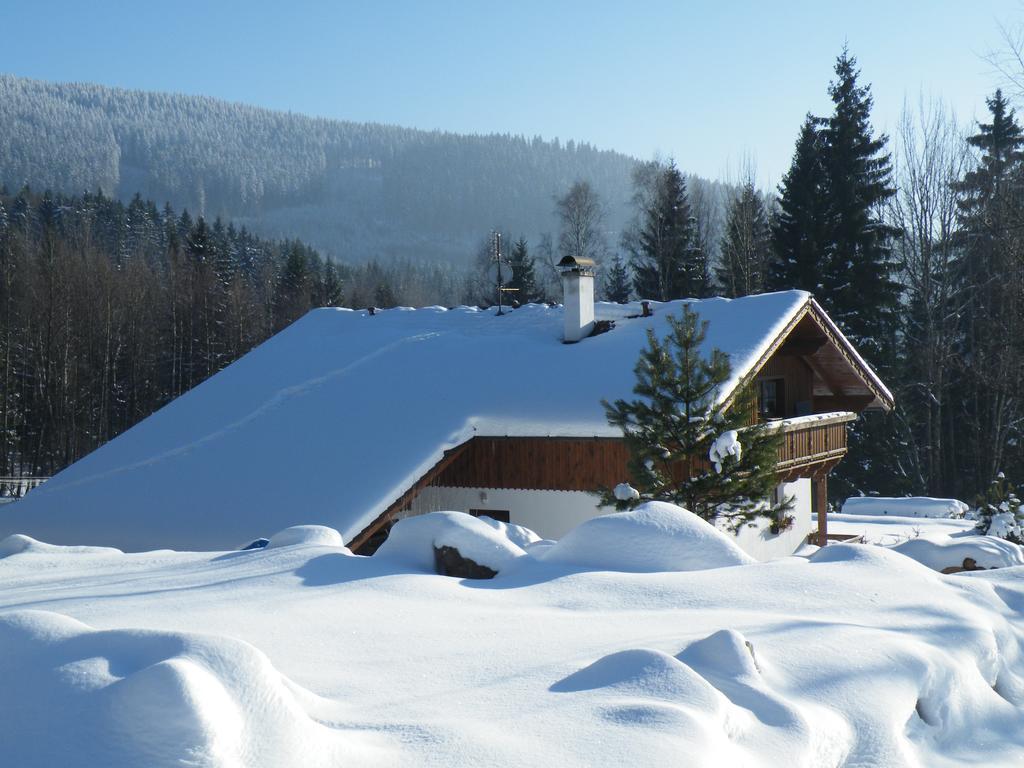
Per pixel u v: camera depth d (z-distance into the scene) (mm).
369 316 27266
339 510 16828
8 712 3637
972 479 40219
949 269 39969
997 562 11195
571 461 18328
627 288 60625
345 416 20250
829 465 22797
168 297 63406
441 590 7664
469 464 19391
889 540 23156
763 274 46750
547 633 6320
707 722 4473
